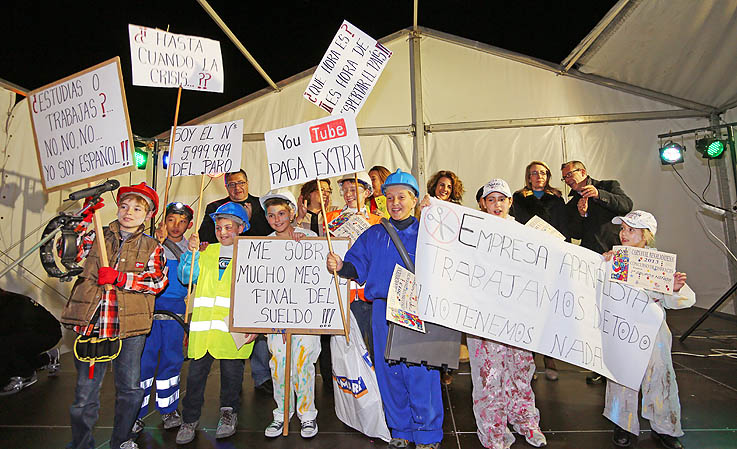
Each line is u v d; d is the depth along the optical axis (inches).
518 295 105.0
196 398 119.6
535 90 272.4
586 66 260.2
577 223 182.1
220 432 120.6
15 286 190.2
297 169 116.9
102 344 99.8
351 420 123.0
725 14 190.1
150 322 105.7
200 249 125.7
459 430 125.2
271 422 131.6
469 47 275.4
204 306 119.8
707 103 260.1
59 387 168.4
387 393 109.0
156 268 105.5
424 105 276.1
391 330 101.9
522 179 267.9
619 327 108.3
